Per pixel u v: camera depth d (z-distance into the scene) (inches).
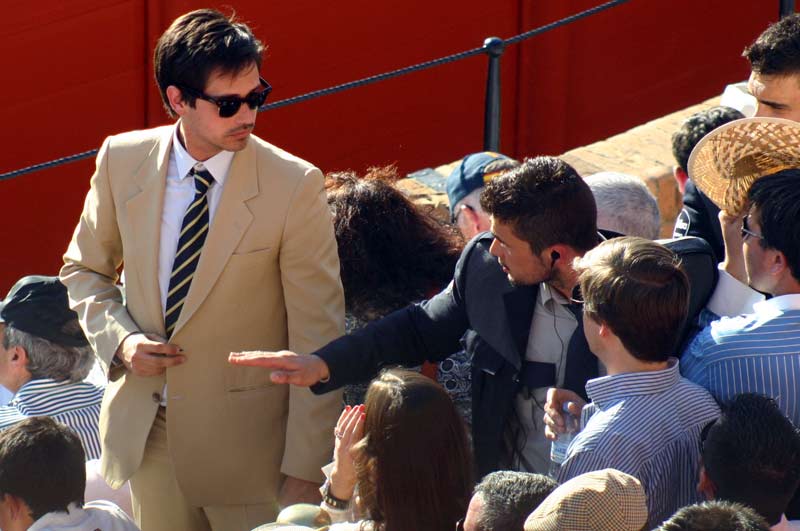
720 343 456.1
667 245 498.3
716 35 1326.3
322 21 1154.7
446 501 393.7
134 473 539.2
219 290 510.3
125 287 526.3
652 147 959.6
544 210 451.8
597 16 1251.2
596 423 425.1
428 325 503.2
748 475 393.7
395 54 1197.1
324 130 1189.1
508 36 1235.2
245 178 509.4
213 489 536.4
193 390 521.7
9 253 1099.3
